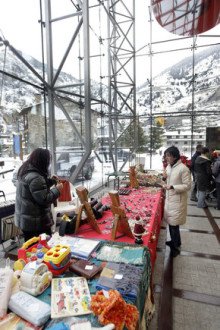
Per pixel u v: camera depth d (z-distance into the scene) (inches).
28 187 67.2
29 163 68.5
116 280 44.9
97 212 85.9
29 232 72.7
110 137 294.8
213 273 92.0
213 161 225.5
